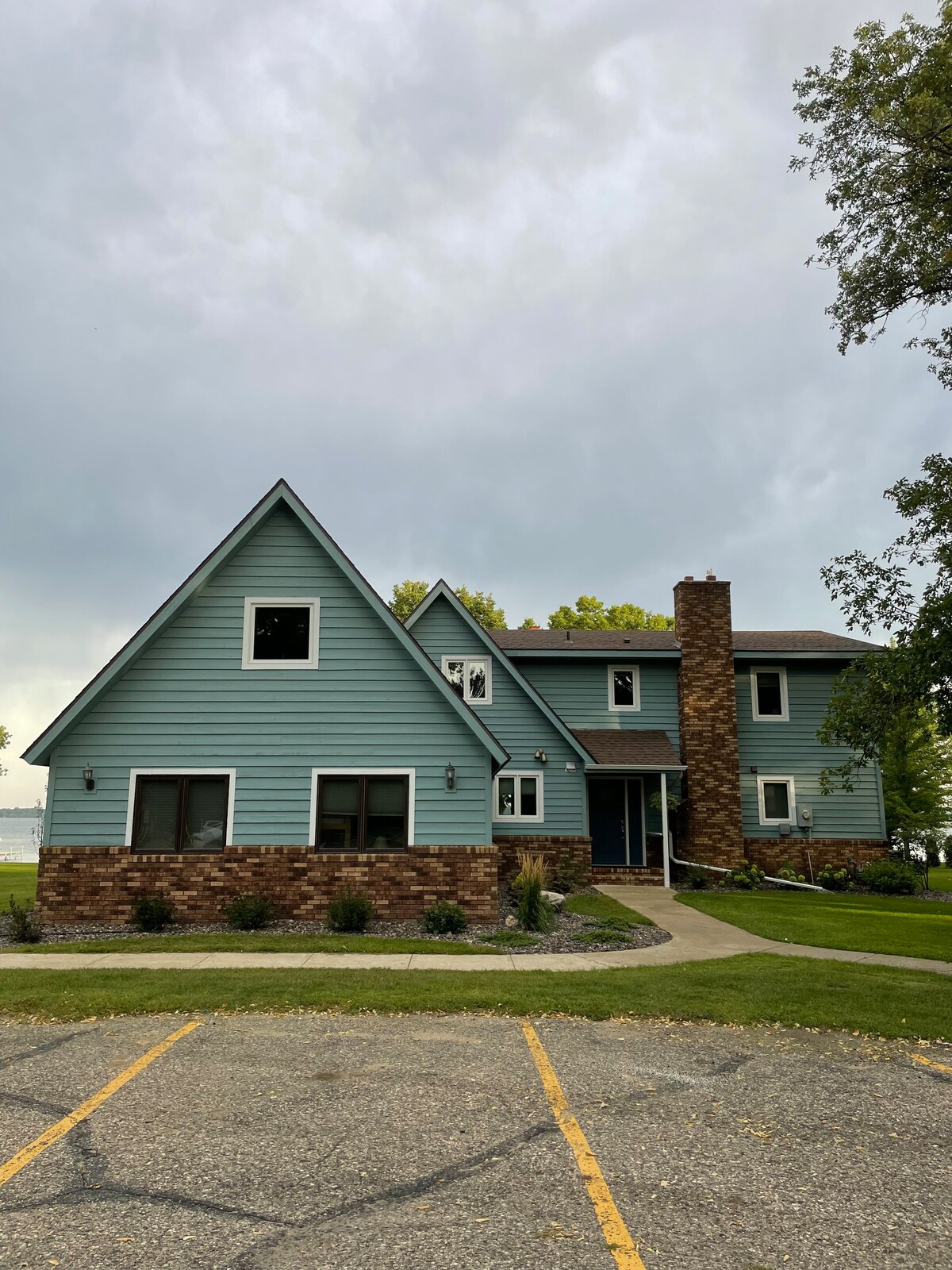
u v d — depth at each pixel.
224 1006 8.75
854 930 15.23
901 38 16.11
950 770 28.52
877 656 14.73
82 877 14.76
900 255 16.73
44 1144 5.35
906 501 14.51
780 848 24.59
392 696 15.48
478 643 22.64
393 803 15.27
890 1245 4.24
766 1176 5.01
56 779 15.02
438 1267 3.95
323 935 13.47
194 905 14.75
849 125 17.19
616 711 25.39
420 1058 7.18
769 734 25.28
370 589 15.52
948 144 16.30
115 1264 3.96
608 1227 4.35
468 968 11.05
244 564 15.78
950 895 23.25
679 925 15.59
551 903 15.84
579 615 50.81
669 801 23.06
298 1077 6.67
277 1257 4.04
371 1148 5.32
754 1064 7.21
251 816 15.06
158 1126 5.65
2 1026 8.14
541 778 21.94
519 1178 4.91
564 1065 7.04
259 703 15.40
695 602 25.09
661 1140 5.52
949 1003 9.44
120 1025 8.20
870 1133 5.74
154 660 15.42
